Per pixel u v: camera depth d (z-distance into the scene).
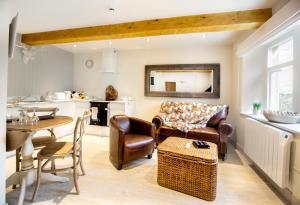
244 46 3.08
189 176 1.98
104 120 4.39
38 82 4.18
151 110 4.70
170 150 2.10
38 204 1.77
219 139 3.04
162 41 4.01
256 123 2.49
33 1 2.34
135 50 4.78
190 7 2.44
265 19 2.43
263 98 3.23
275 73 2.99
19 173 1.91
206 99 4.29
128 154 2.60
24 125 1.84
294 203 1.76
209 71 4.27
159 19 2.81
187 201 1.87
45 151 1.92
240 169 2.65
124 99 4.55
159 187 2.13
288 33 2.46
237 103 3.65
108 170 2.54
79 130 2.17
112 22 3.00
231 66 4.14
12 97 3.62
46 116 2.37
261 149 2.32
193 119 3.64
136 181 2.26
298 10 1.69
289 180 1.83
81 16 2.78
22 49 3.79
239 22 2.52
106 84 5.04
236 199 1.92
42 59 4.26
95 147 3.55
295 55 2.26
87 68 5.18
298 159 1.71
